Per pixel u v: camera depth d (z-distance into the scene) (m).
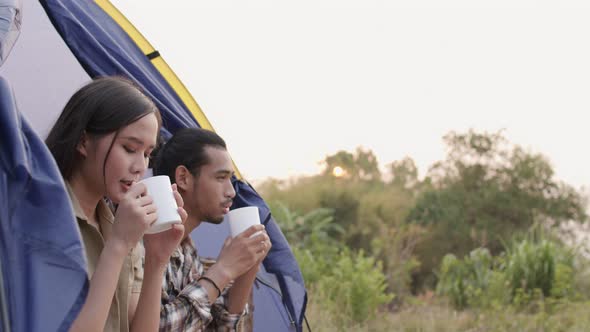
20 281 1.46
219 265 2.45
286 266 3.25
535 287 9.07
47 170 1.55
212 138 2.62
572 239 13.11
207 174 2.57
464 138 16.88
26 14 2.97
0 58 1.91
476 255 9.88
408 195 16.78
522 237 12.37
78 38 2.84
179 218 1.92
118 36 3.32
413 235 14.80
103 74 2.91
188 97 3.60
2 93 1.54
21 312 1.44
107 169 1.86
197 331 2.35
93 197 1.93
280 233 3.29
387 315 7.88
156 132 1.94
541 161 16.33
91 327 1.67
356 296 7.68
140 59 3.39
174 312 2.29
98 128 1.86
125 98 1.88
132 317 2.06
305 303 3.30
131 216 1.77
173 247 1.96
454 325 7.19
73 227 1.53
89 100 1.87
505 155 16.53
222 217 2.60
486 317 7.50
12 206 1.48
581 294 9.15
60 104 3.01
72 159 1.87
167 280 2.46
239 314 2.68
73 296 1.48
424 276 14.72
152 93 3.11
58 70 3.02
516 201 15.90
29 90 2.96
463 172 16.56
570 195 16.08
